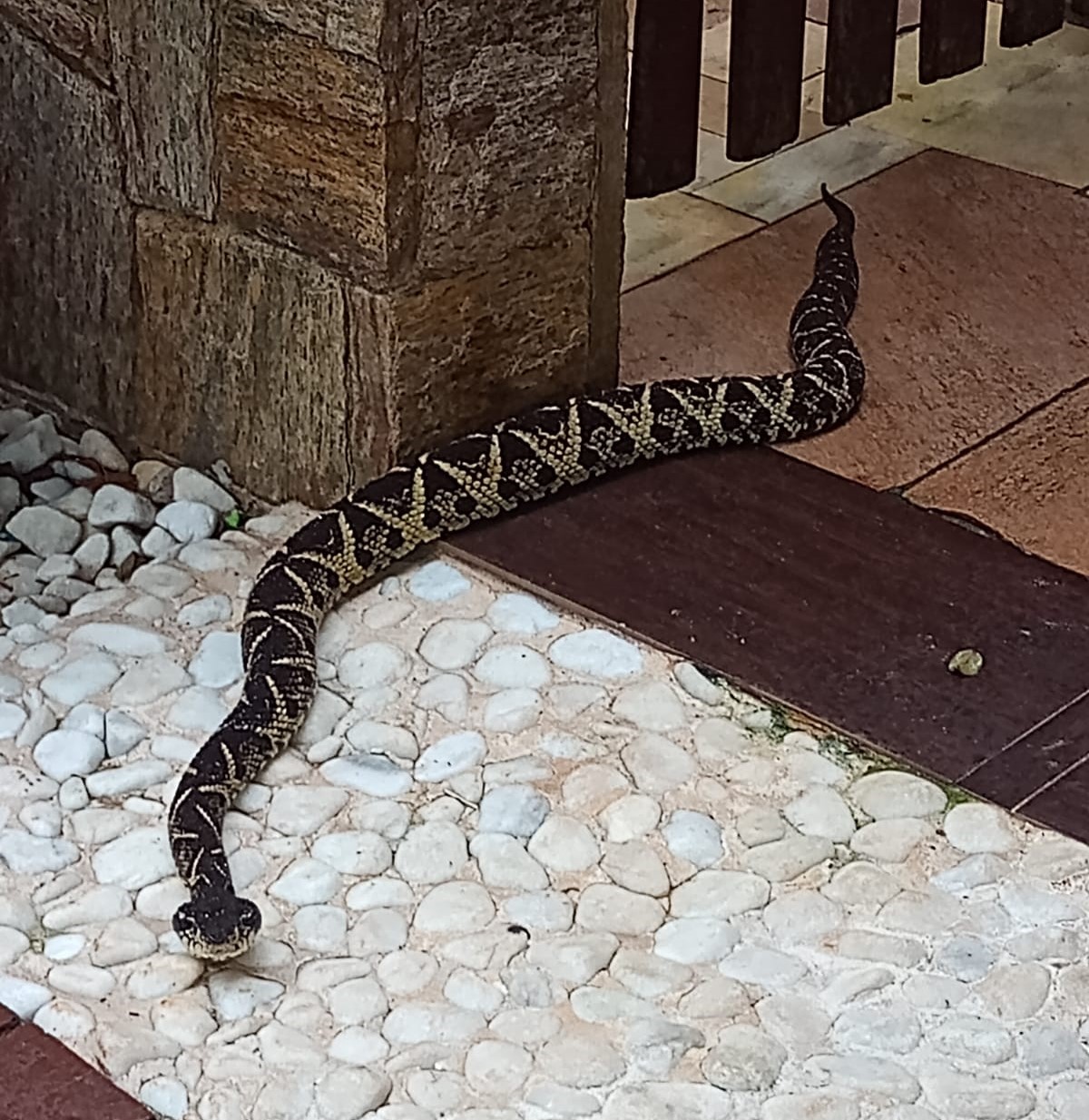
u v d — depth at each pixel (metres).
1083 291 2.66
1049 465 2.42
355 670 2.19
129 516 2.35
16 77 2.37
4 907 1.98
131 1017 1.91
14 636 2.22
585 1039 1.89
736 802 2.07
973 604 2.24
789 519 2.34
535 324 2.37
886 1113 1.85
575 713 2.14
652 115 2.57
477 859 2.02
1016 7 2.95
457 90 2.23
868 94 2.78
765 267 2.71
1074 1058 1.89
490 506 2.32
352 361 2.29
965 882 2.00
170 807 2.06
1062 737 2.12
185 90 2.28
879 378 2.53
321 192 2.25
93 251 2.40
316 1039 1.90
